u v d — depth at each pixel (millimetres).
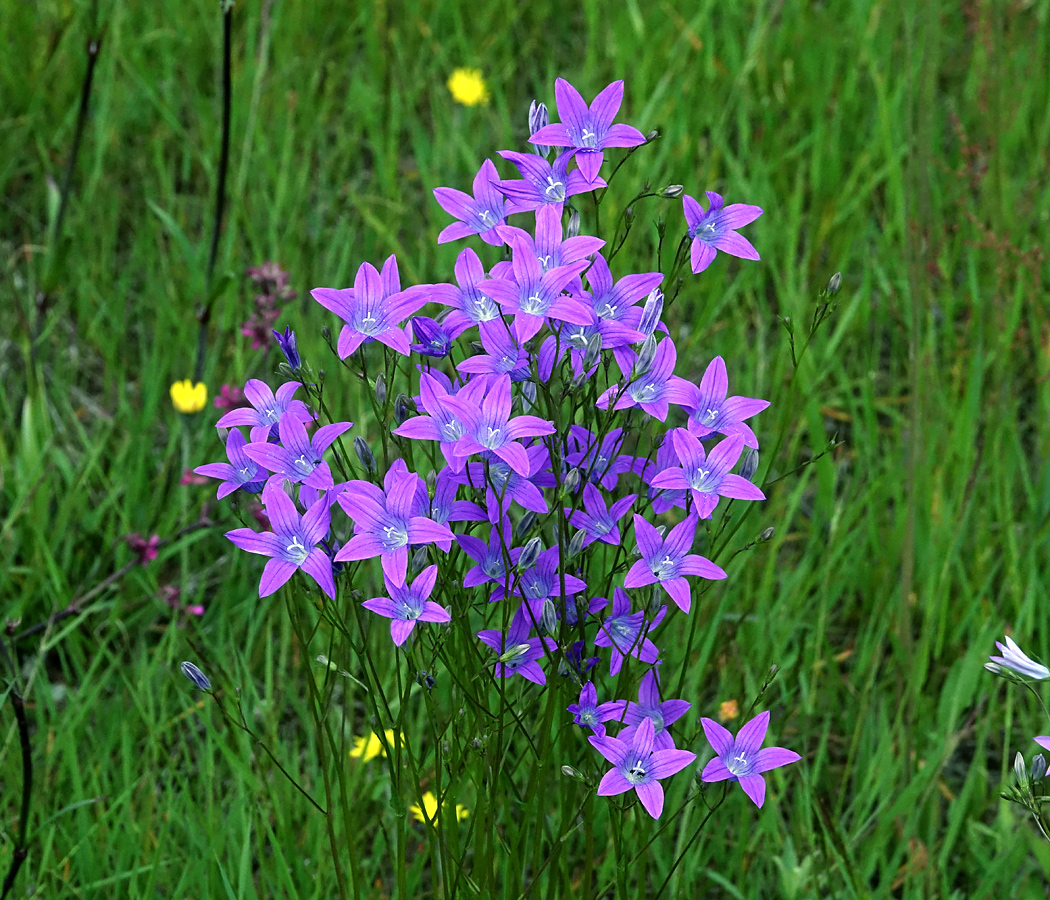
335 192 4434
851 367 3893
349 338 1702
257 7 4809
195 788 2795
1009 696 2816
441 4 5109
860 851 2707
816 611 3240
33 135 4523
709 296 3967
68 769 2688
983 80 4395
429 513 1690
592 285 1747
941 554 3176
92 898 2459
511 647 1746
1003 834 2645
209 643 3051
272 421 1820
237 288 3859
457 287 1815
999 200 3713
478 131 4629
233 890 2432
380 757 2793
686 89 4645
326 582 1621
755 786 1708
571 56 5148
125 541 3143
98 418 3740
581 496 1774
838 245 4133
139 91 4676
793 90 4723
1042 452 3496
